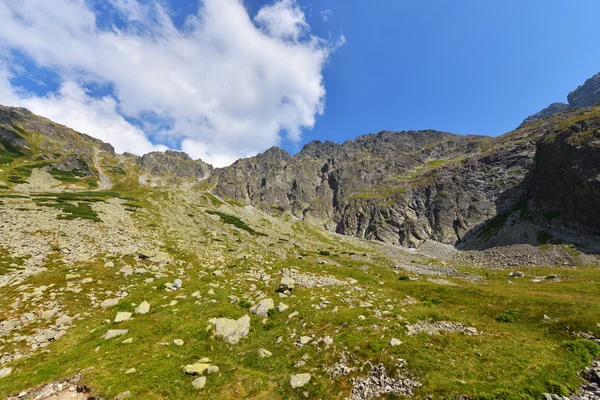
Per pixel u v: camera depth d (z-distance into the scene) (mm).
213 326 20172
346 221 160000
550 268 53375
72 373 14609
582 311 21688
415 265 68000
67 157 164750
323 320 21500
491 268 64125
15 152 148250
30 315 20234
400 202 150125
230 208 134500
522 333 20469
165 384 13992
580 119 80000
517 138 149000
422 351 16562
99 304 23656
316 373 15672
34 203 59531
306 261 55906
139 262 35531
